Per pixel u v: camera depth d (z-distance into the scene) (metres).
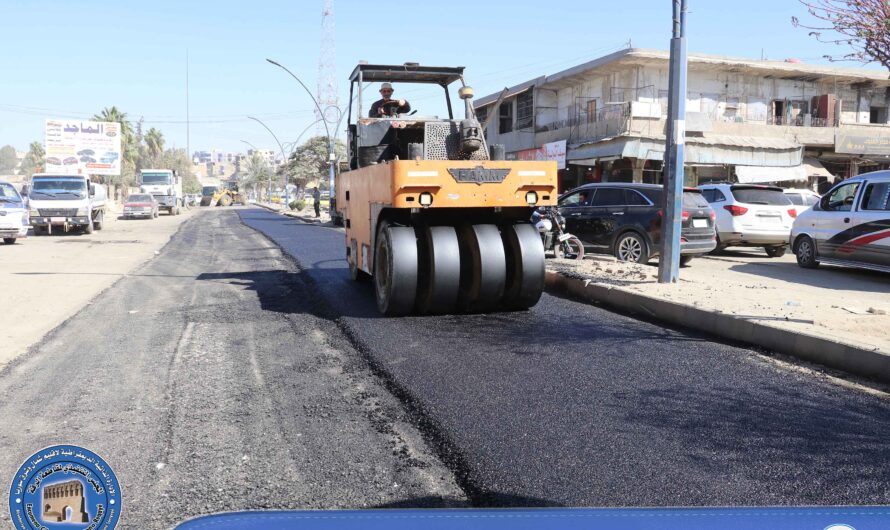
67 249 18.36
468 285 8.24
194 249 18.62
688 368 5.60
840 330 6.18
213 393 5.06
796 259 13.95
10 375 5.59
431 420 4.37
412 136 9.24
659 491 3.32
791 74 29.17
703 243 12.52
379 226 8.33
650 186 12.62
